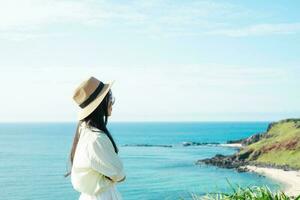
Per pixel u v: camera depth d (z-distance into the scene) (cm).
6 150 16375
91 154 425
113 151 432
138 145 18038
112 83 452
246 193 610
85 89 444
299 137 8938
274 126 11675
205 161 10475
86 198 445
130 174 9338
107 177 438
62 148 17188
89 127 440
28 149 16788
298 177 7356
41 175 9644
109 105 452
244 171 8550
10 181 8838
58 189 7800
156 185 7675
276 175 7688
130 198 6556
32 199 6862
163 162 11438
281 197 605
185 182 7850
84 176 435
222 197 632
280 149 8925
